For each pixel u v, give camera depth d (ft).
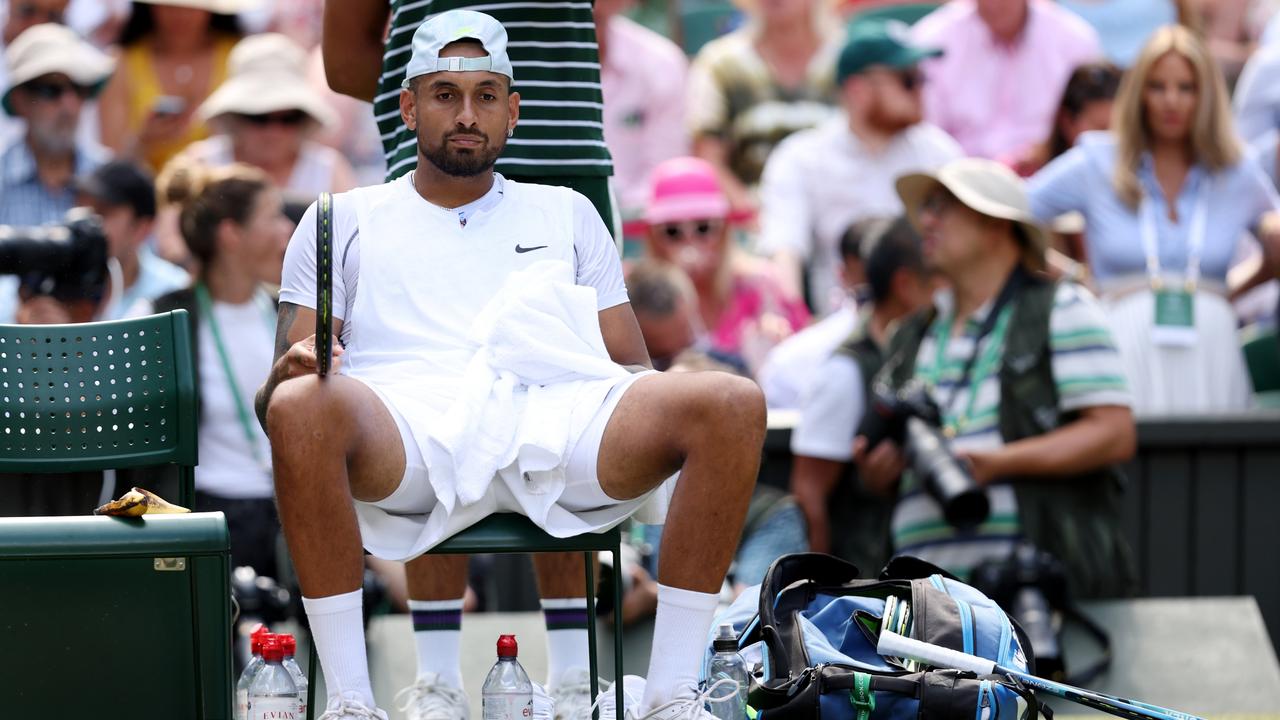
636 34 98.73
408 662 63.57
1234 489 75.51
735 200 97.96
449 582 48.67
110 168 77.15
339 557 38.04
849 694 39.17
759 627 44.42
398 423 39.40
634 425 39.04
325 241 38.04
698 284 85.87
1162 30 81.51
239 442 69.41
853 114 91.91
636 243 96.32
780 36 99.14
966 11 97.50
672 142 98.68
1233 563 75.51
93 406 46.32
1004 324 67.21
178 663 38.32
